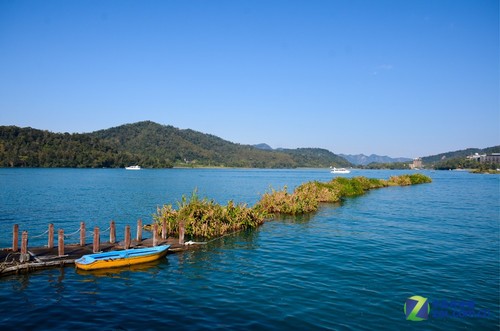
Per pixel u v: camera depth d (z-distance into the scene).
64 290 15.34
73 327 11.92
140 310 13.27
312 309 13.25
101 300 14.26
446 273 17.61
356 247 22.95
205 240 25.17
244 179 126.88
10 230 29.11
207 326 11.94
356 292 14.93
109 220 34.56
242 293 14.85
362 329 11.80
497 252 21.84
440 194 64.62
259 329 11.74
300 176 160.00
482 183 104.94
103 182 92.25
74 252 20.12
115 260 18.45
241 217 29.69
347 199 54.47
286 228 30.14
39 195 56.38
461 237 26.34
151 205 46.28
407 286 15.72
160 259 20.25
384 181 86.75
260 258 20.38
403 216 37.09
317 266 18.66
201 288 15.51
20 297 14.55
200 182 103.56
